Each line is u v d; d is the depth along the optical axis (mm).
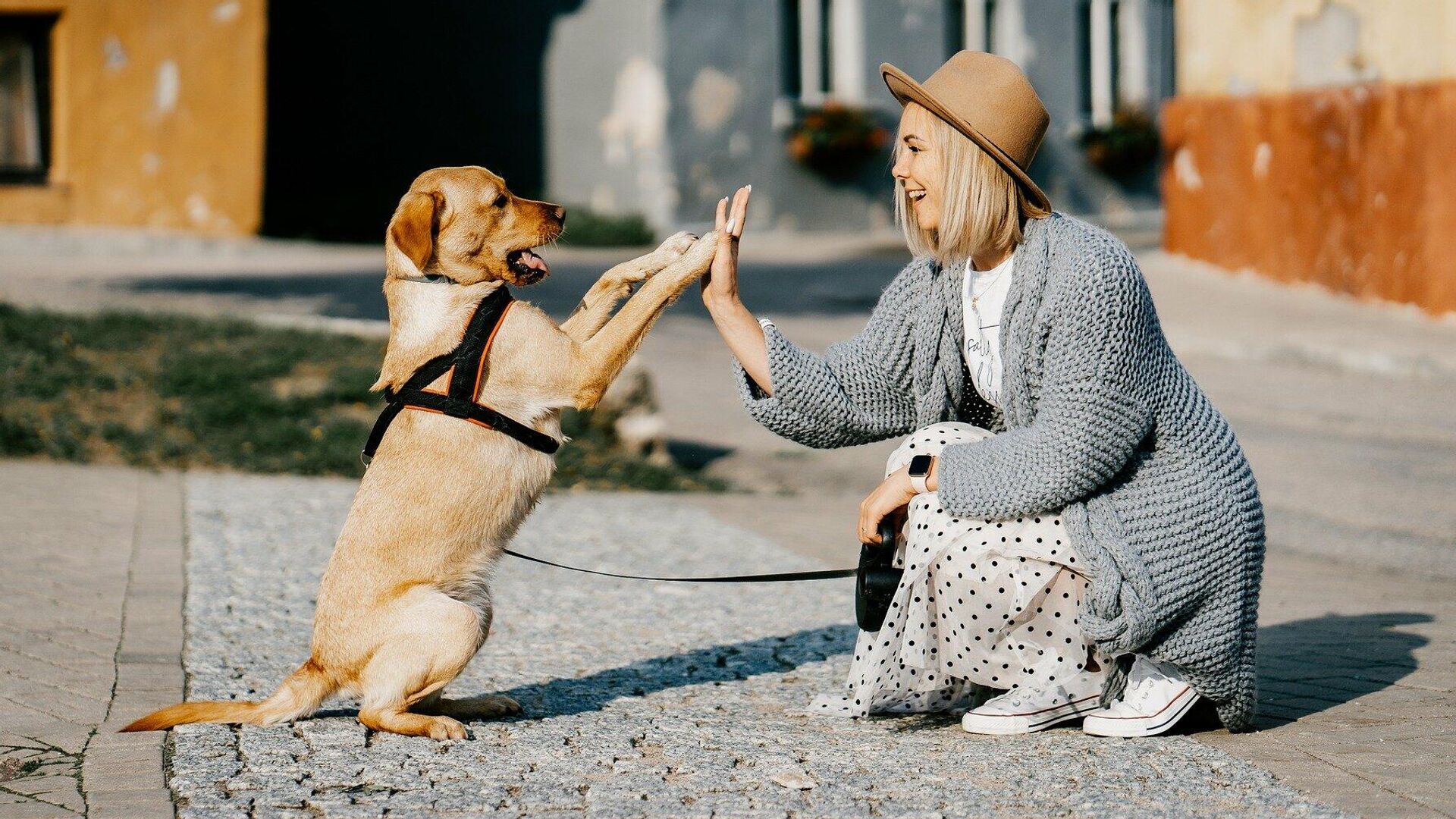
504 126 20531
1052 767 3137
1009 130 3271
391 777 3104
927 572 3373
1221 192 14984
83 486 6766
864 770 3135
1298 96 13781
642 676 4059
